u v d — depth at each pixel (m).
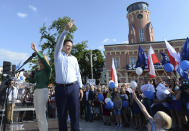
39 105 2.86
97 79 38.78
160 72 25.16
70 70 2.57
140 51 9.08
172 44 26.47
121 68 27.59
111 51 28.47
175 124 5.24
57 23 20.89
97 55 38.88
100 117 8.12
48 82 3.04
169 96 5.25
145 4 40.19
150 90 5.72
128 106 6.56
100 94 7.29
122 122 6.44
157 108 5.31
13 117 6.59
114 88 7.54
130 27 39.72
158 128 2.22
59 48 2.57
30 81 4.02
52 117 8.45
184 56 7.31
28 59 3.20
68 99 2.48
